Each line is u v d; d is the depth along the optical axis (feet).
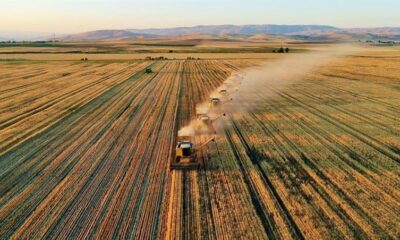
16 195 61.26
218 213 53.52
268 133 93.97
